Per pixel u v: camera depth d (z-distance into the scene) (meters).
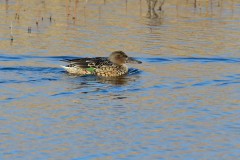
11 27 25.62
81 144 14.26
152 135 14.84
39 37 24.83
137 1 31.64
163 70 20.86
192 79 19.69
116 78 19.98
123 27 26.55
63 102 17.20
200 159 13.53
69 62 20.42
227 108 16.83
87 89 18.52
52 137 14.65
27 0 31.45
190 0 31.91
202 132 15.07
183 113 16.42
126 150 13.96
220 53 22.84
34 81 19.17
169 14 29.11
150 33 25.61
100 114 16.28
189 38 24.84
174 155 13.72
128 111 16.53
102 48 23.30
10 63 21.11
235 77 19.92
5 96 17.58
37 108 16.64
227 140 14.57
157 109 16.73
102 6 30.45
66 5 30.61
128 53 22.70
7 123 15.51
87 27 26.48
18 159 13.45
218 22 27.48
